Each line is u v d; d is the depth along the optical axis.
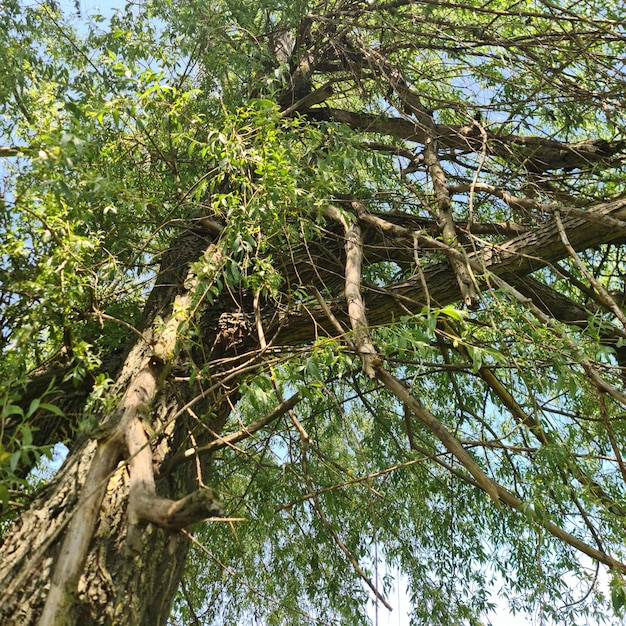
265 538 4.46
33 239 3.05
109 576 2.48
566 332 3.13
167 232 4.46
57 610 1.86
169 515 1.83
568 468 3.05
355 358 3.45
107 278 3.46
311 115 5.41
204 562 4.38
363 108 5.70
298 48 5.41
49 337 3.14
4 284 3.07
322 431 5.21
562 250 3.99
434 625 4.10
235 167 3.32
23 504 2.73
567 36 4.38
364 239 4.51
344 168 3.77
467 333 3.30
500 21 5.30
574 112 4.67
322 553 4.56
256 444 4.33
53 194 2.76
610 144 4.77
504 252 3.98
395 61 5.22
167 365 2.81
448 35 5.07
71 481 2.68
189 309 2.94
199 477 2.79
